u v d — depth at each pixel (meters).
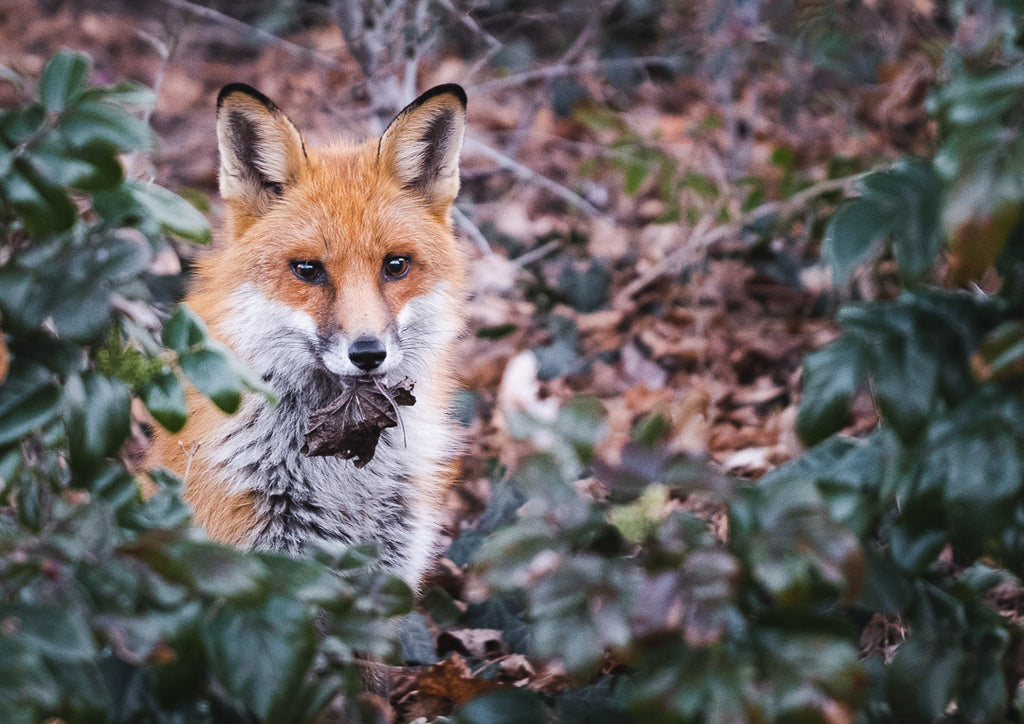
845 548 3.88
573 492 4.18
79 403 4.36
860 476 4.73
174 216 4.96
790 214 11.20
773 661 3.92
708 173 13.34
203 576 3.92
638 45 17.12
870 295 6.98
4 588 3.84
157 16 21.28
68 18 21.02
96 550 4.03
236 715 4.36
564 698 5.38
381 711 5.28
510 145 15.23
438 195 8.62
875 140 12.35
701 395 10.23
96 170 4.28
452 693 7.27
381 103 12.20
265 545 7.74
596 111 12.51
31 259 4.51
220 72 19.38
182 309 4.89
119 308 4.85
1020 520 4.48
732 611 4.08
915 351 4.29
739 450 10.31
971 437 4.20
